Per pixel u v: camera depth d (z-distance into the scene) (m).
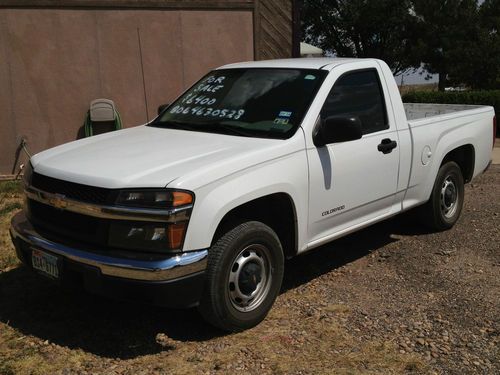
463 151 6.64
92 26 8.72
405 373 3.65
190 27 9.20
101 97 8.94
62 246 3.86
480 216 7.06
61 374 3.60
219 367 3.67
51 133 8.79
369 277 5.18
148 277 3.57
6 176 8.62
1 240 5.93
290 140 4.37
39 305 4.54
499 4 35.06
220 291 3.87
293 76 4.94
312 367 3.68
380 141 5.15
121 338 4.06
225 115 4.87
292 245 4.51
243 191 3.95
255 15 9.45
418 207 6.23
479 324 4.29
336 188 4.71
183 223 3.66
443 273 5.26
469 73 34.97
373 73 5.32
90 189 3.79
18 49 8.45
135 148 4.35
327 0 40.81
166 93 9.26
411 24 38.22
